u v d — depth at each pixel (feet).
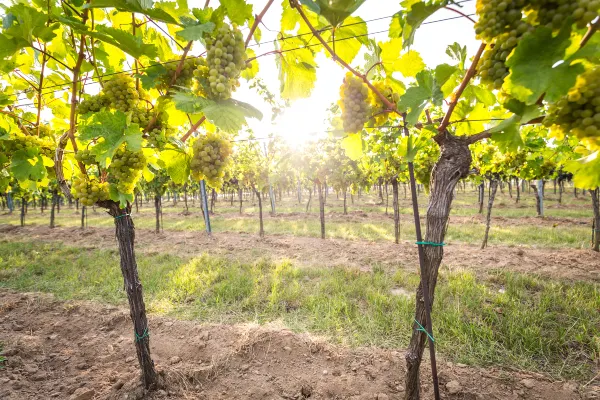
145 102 7.39
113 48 7.30
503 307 14.89
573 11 2.72
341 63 5.48
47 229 48.88
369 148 26.45
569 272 20.07
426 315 7.45
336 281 18.86
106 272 22.02
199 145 6.42
